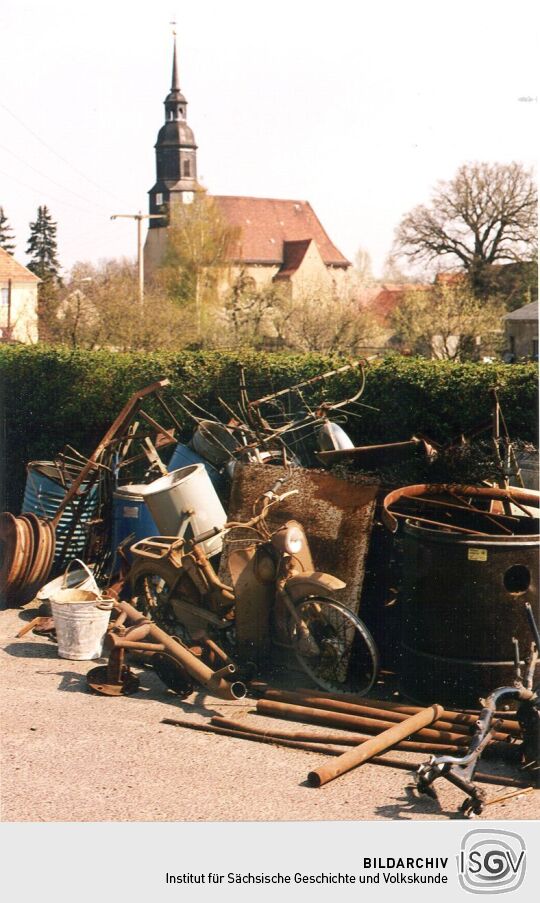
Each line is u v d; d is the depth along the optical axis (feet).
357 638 18.72
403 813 13.84
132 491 25.40
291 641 19.15
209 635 20.72
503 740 15.69
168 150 154.40
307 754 16.05
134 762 15.67
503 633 16.98
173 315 67.15
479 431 22.21
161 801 14.26
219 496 25.62
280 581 19.16
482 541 16.88
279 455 25.25
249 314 69.97
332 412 28.19
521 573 17.42
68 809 14.02
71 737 16.72
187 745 16.42
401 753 15.92
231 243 92.22
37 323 65.92
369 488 19.53
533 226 109.09
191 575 20.71
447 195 108.88
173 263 86.63
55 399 35.42
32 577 25.35
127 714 17.89
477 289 108.37
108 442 26.63
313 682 19.19
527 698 15.08
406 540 17.95
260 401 25.98
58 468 28.17
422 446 21.59
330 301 71.61
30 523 25.66
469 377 25.81
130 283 66.28
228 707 18.26
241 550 20.06
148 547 22.02
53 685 19.48
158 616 21.35
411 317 90.84
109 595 23.41
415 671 17.62
